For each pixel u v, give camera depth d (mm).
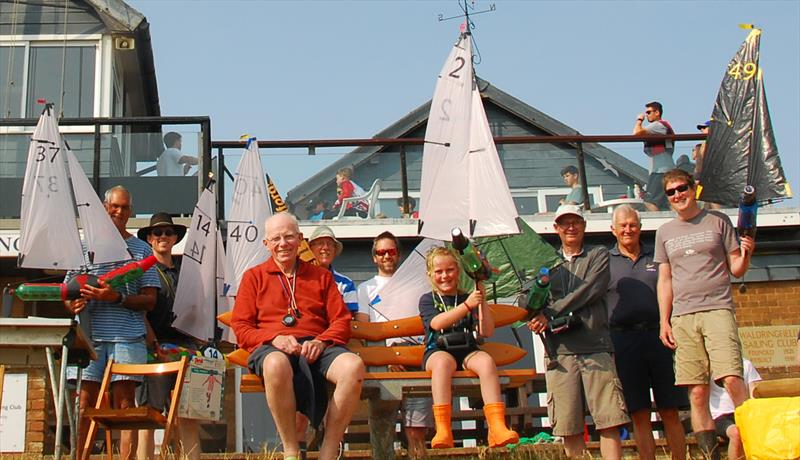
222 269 8977
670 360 7293
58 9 16266
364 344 8258
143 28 16000
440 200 8047
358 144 13414
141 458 7238
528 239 8398
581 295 6996
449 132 8172
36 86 15969
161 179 13266
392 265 8234
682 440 7297
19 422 10984
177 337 8055
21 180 13414
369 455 8523
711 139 12258
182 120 13398
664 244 7199
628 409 7277
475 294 6715
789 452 5801
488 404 6504
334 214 13211
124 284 7188
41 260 8773
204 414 7484
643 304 7352
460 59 8297
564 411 6965
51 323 6031
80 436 6871
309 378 6066
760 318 12898
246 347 6340
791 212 13180
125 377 7160
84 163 13633
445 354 6715
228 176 13320
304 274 6574
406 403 7848
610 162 13570
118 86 17000
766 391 6223
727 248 7008
